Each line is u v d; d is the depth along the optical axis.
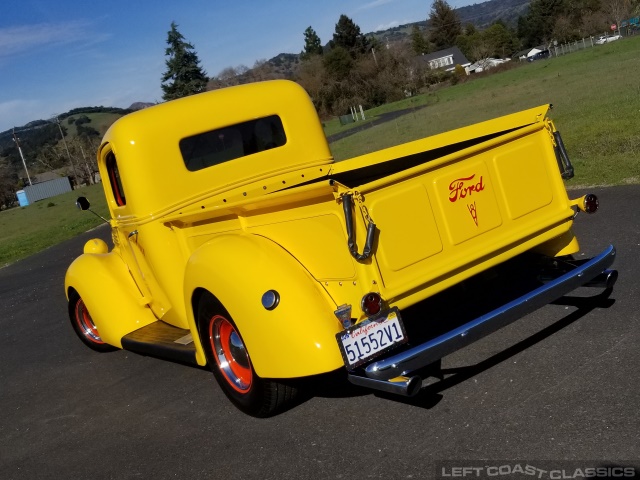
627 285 4.94
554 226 4.18
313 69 74.06
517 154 4.00
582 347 4.12
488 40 112.94
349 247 3.38
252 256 3.95
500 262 3.94
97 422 4.95
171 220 4.96
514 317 3.74
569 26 96.38
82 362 6.64
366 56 81.38
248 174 5.68
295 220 3.79
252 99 5.75
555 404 3.54
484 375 4.08
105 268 6.11
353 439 3.73
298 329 3.65
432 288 3.67
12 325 9.34
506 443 3.29
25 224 36.00
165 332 5.55
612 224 6.61
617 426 3.22
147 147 5.28
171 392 5.21
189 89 78.62
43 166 104.69
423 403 3.92
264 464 3.71
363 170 4.34
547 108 4.14
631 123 12.62
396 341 3.53
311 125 6.02
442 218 3.68
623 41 60.12
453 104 35.19
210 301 4.23
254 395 4.16
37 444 4.79
